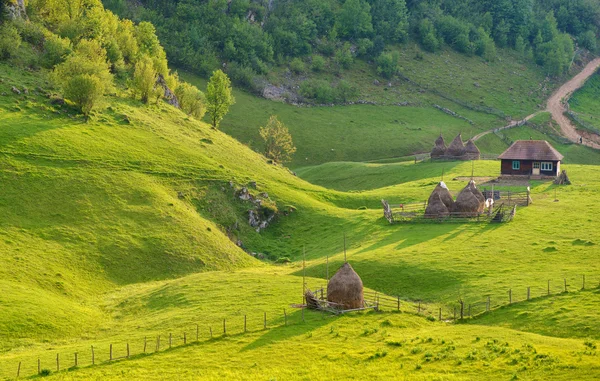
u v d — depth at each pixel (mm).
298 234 116062
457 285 78750
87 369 57156
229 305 73688
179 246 99125
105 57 156875
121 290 87500
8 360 60781
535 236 95750
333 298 70500
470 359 55406
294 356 57375
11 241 90375
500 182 144625
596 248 87438
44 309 73188
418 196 135000
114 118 134375
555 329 62812
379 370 53969
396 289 81125
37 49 153375
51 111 127562
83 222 99438
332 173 185750
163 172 119438
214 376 53719
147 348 62000
